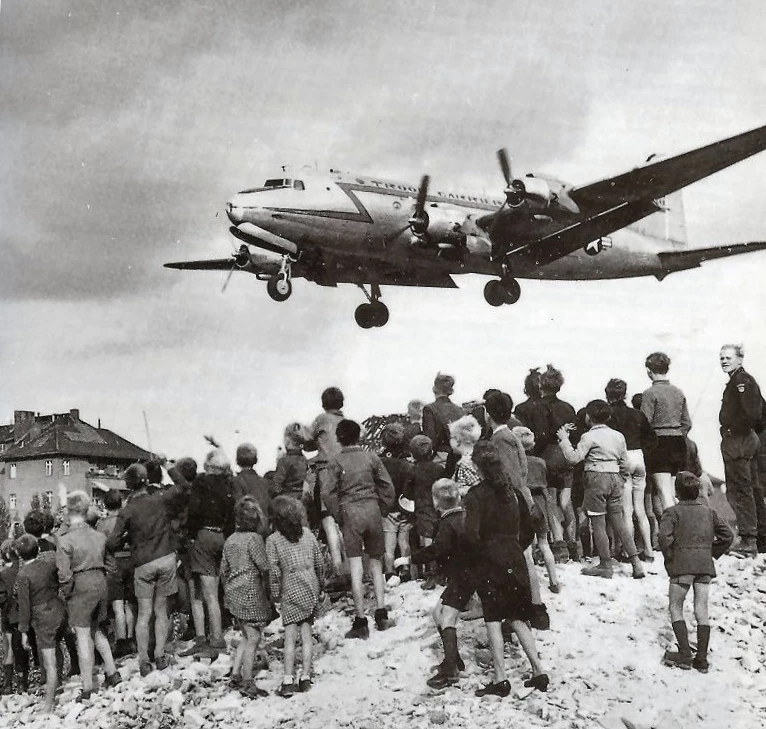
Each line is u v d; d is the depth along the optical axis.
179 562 6.79
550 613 6.22
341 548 7.24
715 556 5.71
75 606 6.05
